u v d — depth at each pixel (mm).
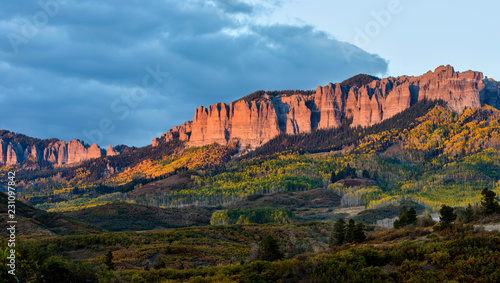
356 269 47156
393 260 49688
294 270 49438
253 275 49312
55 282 41250
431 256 46656
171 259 90125
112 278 50281
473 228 54875
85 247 104938
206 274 57875
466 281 42062
